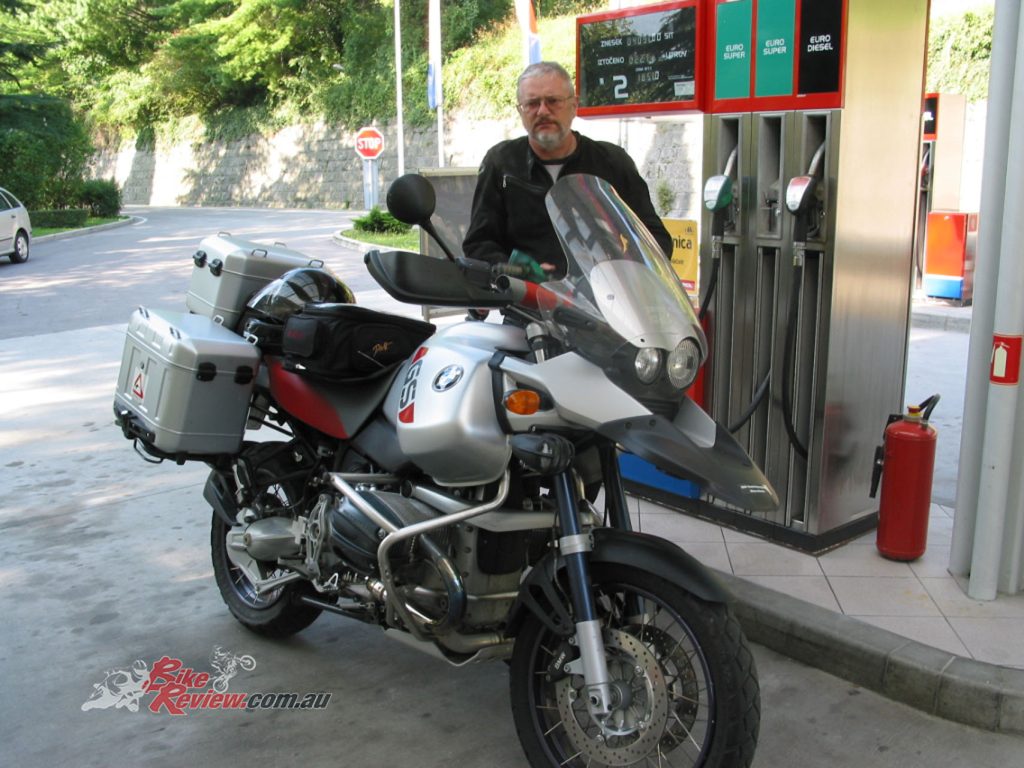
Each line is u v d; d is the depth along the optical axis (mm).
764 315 4531
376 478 3150
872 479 4352
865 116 4129
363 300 12359
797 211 4047
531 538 3010
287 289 3738
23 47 31578
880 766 3072
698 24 4488
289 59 38062
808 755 3135
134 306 12641
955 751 3150
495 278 2715
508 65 29000
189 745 3270
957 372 7938
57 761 3186
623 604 2879
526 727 2920
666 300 2715
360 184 34875
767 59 4273
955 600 3885
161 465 6199
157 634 4039
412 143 32219
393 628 3088
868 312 4355
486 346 2945
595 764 2916
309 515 3443
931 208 11242
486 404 2781
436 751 3215
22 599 4355
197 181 42938
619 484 2926
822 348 4227
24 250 18812
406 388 3029
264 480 3703
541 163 3648
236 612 4031
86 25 44938
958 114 11211
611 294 2686
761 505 2574
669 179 5270
